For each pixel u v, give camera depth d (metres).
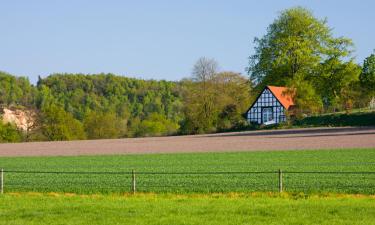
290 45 133.38
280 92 143.00
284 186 36.28
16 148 99.81
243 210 25.97
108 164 59.69
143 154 74.62
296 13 136.12
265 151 71.38
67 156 75.44
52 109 153.50
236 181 39.72
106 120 168.25
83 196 32.59
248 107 153.12
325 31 137.25
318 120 123.12
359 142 77.69
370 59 136.25
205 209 26.42
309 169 47.28
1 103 197.75
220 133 128.00
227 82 155.12
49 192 35.69
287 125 125.00
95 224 23.44
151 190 35.88
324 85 135.38
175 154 72.69
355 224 22.72
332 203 27.73
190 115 141.50
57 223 23.70
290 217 24.20
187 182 39.78
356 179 39.47
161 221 23.78
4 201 29.97
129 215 25.19
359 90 136.25
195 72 152.25
